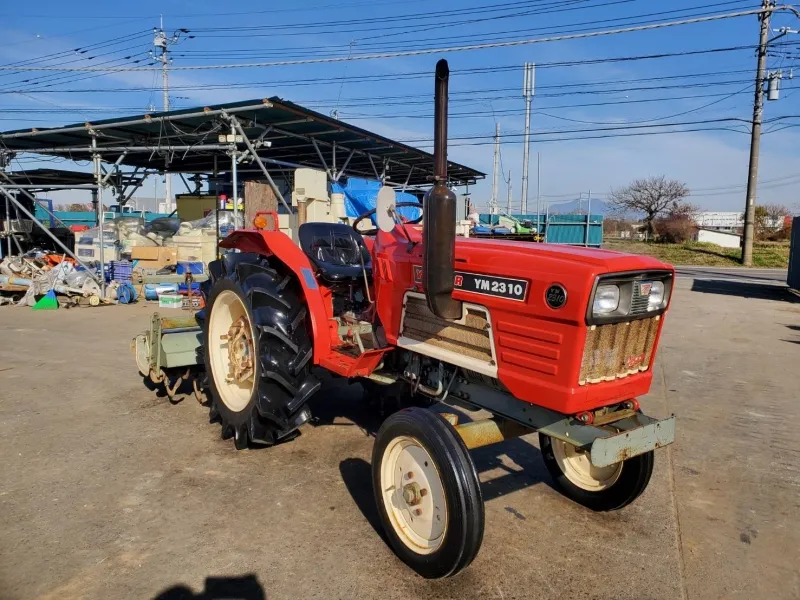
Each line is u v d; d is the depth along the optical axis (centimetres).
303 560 274
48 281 1080
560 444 348
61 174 1636
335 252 417
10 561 268
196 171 1612
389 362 359
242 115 1001
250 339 400
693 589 262
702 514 330
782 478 377
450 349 302
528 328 259
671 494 354
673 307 1166
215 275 459
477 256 283
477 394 306
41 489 339
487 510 331
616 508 321
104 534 292
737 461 403
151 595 247
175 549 281
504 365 272
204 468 371
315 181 833
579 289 238
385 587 256
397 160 1526
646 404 526
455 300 292
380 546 288
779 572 276
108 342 746
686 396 553
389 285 337
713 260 2719
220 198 1217
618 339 260
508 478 374
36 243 1516
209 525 303
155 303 1086
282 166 1513
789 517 328
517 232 1623
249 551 280
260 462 382
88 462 378
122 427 441
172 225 1320
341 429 444
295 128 1127
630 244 3353
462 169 1672
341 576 263
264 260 414
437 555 253
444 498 252
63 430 434
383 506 282
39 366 622
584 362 248
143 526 301
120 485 346
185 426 446
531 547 293
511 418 290
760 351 757
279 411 372
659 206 3766
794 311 1127
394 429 274
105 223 1244
